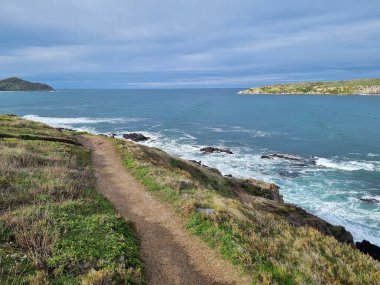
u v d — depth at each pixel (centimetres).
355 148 6388
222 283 1091
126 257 1152
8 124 4631
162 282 1091
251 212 1709
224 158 5575
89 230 1288
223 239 1332
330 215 3356
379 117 11106
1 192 1581
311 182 4350
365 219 3259
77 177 2148
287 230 1533
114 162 2984
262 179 4475
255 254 1214
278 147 6531
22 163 2253
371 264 1310
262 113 12775
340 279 1116
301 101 19775
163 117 11312
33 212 1368
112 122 9825
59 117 11006
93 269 1004
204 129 8700
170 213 1700
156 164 3020
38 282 912
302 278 1069
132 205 1839
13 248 1089
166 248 1324
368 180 4406
